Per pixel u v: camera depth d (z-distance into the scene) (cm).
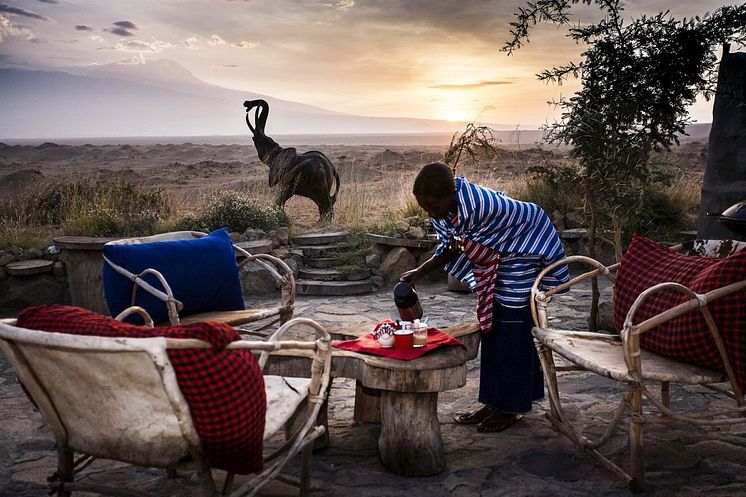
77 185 1227
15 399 483
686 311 311
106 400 229
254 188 1253
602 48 619
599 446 353
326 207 1146
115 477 348
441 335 387
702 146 5669
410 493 326
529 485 332
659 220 997
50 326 236
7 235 914
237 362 226
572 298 813
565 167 738
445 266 424
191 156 8112
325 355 292
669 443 382
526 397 393
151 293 412
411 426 343
